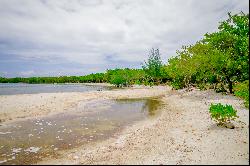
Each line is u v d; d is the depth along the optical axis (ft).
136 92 181.68
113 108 105.09
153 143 49.93
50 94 152.15
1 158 45.09
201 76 149.18
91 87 289.12
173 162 38.11
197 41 146.41
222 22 91.66
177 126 63.31
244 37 53.47
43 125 71.67
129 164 38.75
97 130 65.21
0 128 68.13
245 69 58.29
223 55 107.86
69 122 75.66
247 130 52.49
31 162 42.88
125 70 381.19
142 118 81.20
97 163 40.42
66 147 51.01
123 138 56.44
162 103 119.34
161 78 290.56
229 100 101.96
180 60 160.76
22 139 57.26
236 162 36.29
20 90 237.66
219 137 49.16
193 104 102.47
